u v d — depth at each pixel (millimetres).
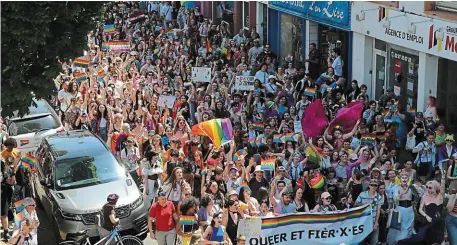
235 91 24578
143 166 18141
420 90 22641
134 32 36031
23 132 21875
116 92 24172
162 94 22938
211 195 15422
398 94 24219
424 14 21828
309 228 14914
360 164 17297
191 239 13891
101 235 15586
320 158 17531
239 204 14805
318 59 29359
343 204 15750
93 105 22297
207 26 33906
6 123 21891
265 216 14727
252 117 22109
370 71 25859
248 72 25578
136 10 39250
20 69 15500
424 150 18297
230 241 14344
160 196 15109
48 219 18047
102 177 17406
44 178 17766
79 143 18656
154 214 15227
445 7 21406
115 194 15656
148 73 26078
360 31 25547
